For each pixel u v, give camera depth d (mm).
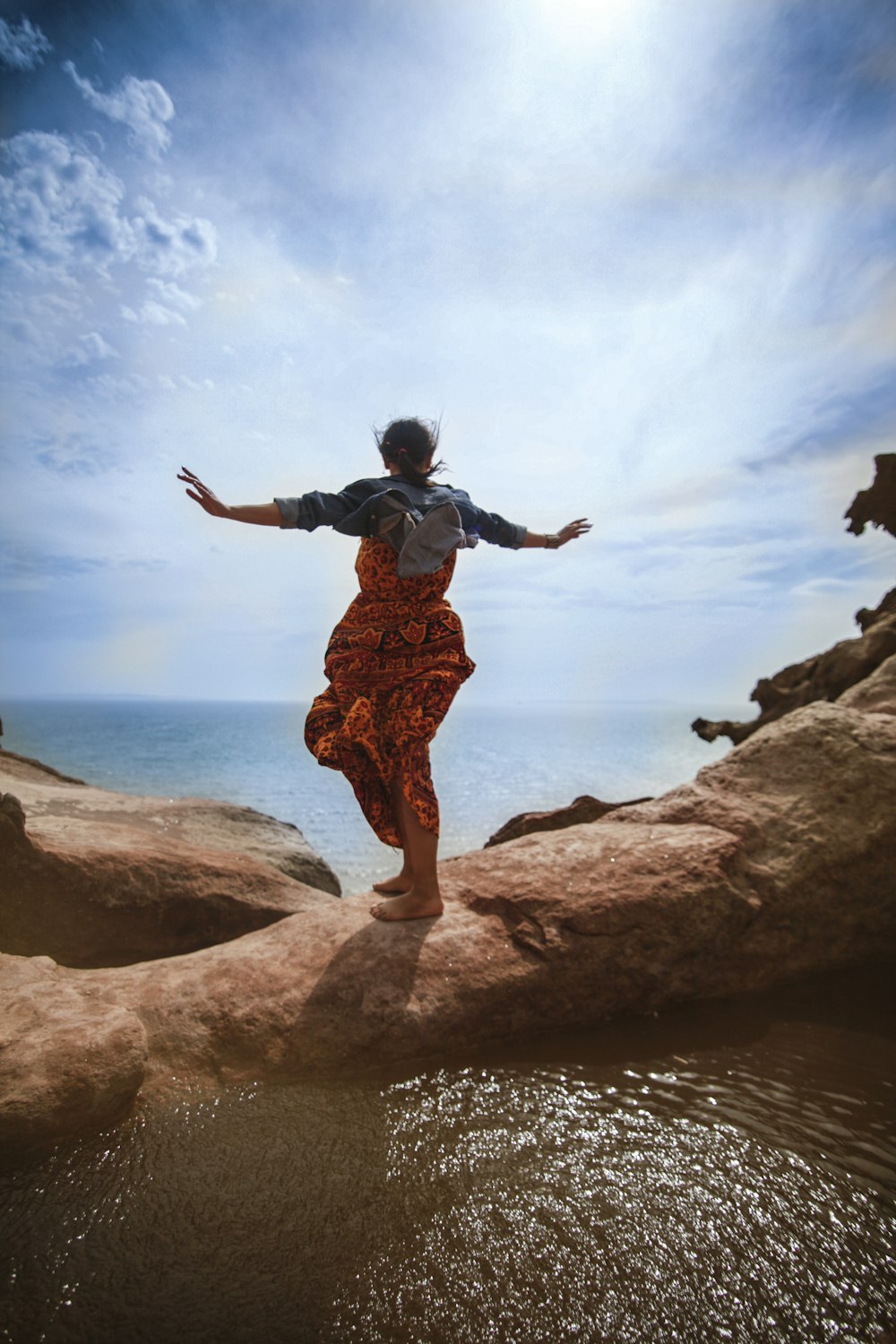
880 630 5438
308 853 4723
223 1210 1567
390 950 2521
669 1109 2029
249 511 2475
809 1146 1858
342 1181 1678
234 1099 2014
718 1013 2701
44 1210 1552
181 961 2490
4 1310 1293
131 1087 1853
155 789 27188
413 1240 1494
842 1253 1488
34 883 2967
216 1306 1312
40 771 5504
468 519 2842
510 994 2477
